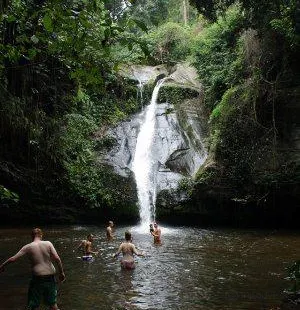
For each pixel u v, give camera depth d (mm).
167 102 25109
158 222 19906
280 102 18578
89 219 20219
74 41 5055
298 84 18266
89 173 20281
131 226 19188
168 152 21672
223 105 20344
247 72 20047
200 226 19516
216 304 7090
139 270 9844
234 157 19328
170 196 19641
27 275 9164
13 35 11773
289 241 14719
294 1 15148
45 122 19422
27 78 17578
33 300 5887
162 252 12312
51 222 19969
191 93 25328
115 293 7832
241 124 19312
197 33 30891
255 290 7992
